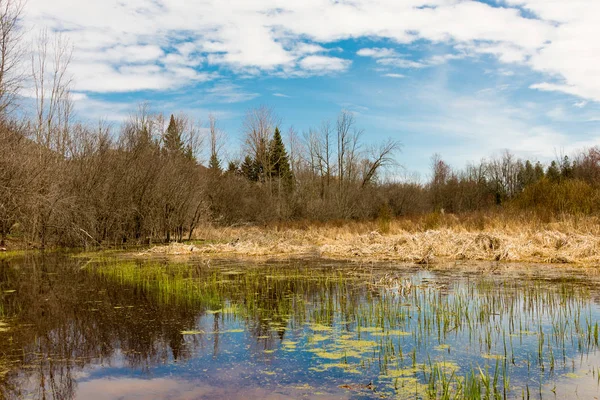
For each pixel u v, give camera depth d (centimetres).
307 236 2920
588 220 2078
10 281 1384
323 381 602
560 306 973
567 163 6028
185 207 2889
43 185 2316
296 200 4453
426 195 5931
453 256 1864
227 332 832
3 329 856
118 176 2641
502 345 736
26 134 2355
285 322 896
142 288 1255
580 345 726
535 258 1720
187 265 1756
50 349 744
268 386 587
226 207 3884
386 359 675
